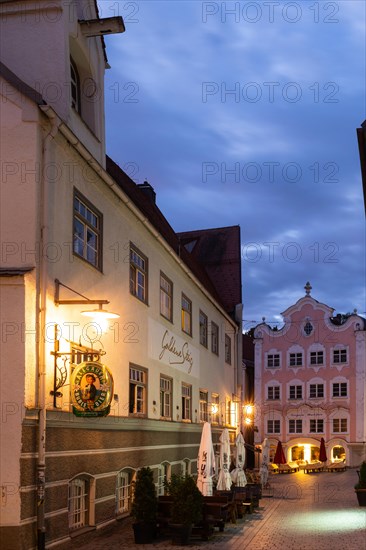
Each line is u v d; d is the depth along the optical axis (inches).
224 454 907.4
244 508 801.6
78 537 545.3
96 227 622.2
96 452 592.4
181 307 960.3
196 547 561.9
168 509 585.9
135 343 724.0
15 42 574.2
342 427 2330.2
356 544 576.1
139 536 576.7
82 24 617.0
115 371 653.3
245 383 2458.2
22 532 452.1
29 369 470.3
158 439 812.0
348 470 2159.2
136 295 744.3
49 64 569.6
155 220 956.0
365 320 2357.3
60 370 507.5
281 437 2402.8
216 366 1226.0
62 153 537.6
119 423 653.3
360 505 917.2
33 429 474.0
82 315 568.7
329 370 2374.5
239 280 1482.5
